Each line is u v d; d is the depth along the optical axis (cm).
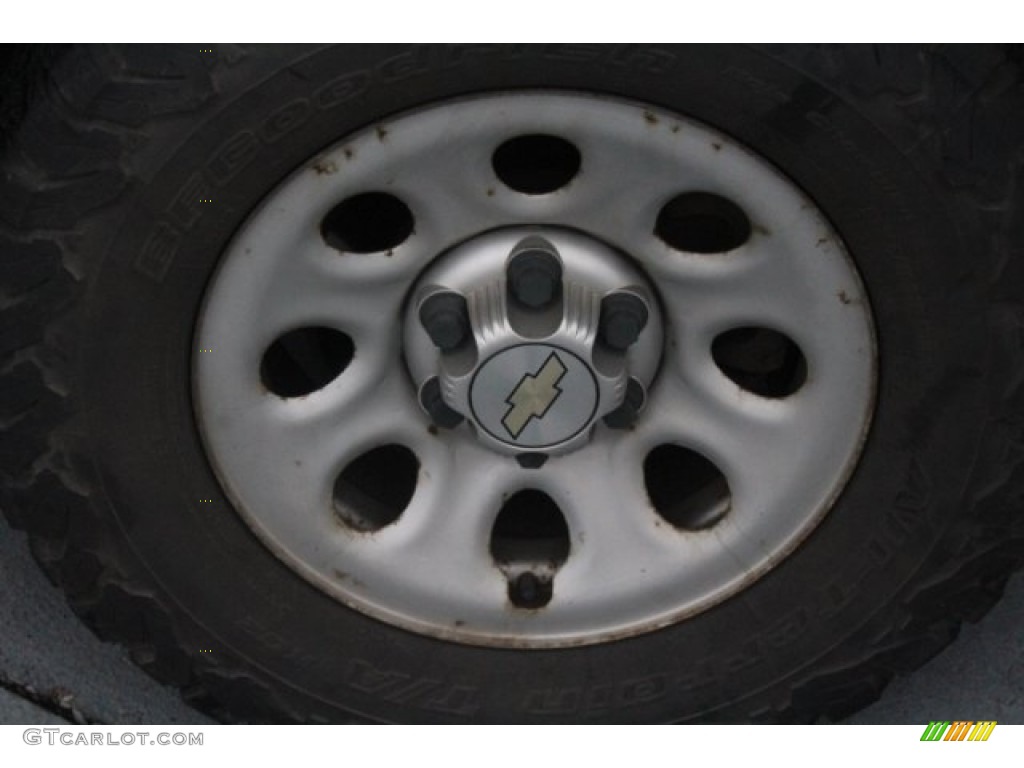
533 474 177
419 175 155
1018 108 150
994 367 164
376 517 183
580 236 163
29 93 152
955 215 155
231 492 173
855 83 147
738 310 165
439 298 160
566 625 183
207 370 165
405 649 184
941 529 175
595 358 163
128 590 179
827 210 155
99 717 203
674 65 147
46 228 155
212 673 186
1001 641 212
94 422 167
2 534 219
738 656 185
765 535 177
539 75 148
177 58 147
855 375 166
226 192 154
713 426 174
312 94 148
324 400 171
